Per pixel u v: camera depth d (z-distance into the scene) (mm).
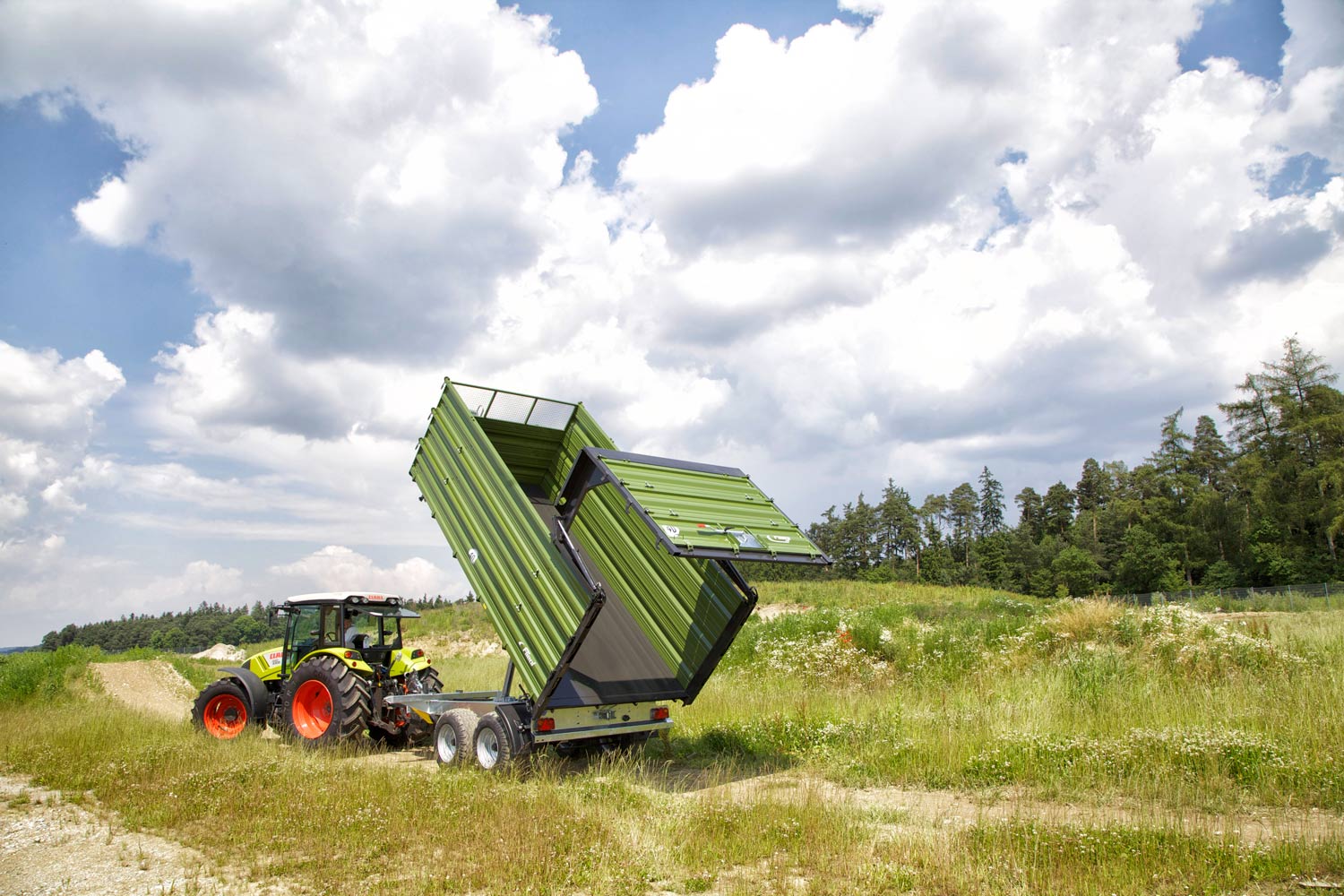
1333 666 10609
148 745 9305
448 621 35625
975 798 6996
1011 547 87125
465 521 9164
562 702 7781
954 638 14375
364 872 5020
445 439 9633
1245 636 12086
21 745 9664
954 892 4555
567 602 7492
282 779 7402
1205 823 5805
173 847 5660
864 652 14578
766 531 7977
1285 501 59625
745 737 9562
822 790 7258
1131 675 10977
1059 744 7918
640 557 9320
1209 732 7668
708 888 4793
